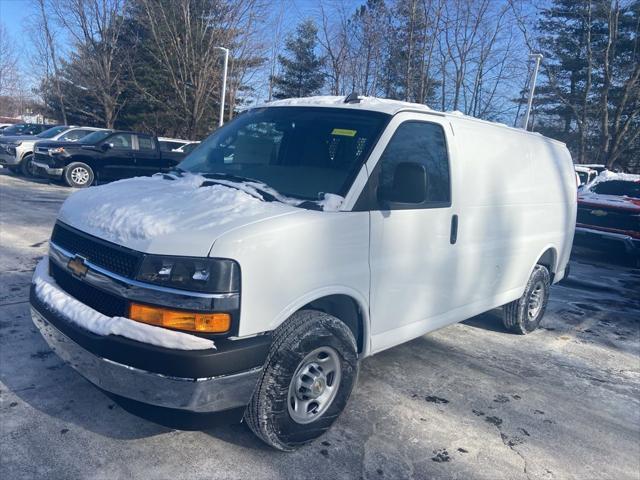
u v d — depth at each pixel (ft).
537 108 116.98
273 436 9.97
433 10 85.71
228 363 8.78
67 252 10.54
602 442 12.34
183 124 112.88
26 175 55.01
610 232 34.24
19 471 9.30
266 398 9.65
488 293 15.96
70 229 10.77
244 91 105.29
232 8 89.66
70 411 11.25
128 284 8.97
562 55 104.37
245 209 9.95
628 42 94.17
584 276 31.55
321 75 137.69
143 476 9.51
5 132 81.92
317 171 11.42
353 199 10.88
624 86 80.94
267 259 9.24
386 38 91.35
